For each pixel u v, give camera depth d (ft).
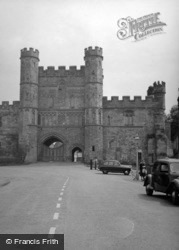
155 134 196.75
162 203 44.32
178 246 23.65
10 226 29.55
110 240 25.07
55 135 197.16
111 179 88.38
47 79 200.95
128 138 199.00
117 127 199.82
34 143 192.65
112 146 198.59
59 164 180.75
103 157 197.36
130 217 33.86
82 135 196.13
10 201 45.27
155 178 50.70
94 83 193.06
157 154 193.26
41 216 34.14
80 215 34.68
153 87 206.69
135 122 200.23
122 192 56.80
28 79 193.36
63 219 32.58
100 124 193.06
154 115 200.13
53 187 64.54
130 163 196.75
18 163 186.70
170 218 33.55
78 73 200.34
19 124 193.57
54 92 200.23
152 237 26.05
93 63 194.39
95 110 191.31
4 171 124.67
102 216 34.22
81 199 46.91
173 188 43.78
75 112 197.88
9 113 204.64
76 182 76.43
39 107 199.62
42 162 189.88
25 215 34.73
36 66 197.98
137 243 24.32
